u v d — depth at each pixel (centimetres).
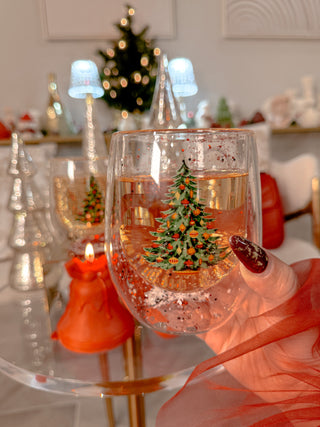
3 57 205
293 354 26
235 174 23
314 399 27
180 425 30
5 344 49
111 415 88
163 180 23
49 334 52
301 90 242
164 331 30
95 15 209
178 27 219
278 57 234
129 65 183
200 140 22
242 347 27
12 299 67
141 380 39
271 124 217
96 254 46
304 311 25
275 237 120
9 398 106
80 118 217
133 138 23
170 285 26
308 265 28
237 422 29
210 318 28
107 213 28
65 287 56
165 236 24
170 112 58
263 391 29
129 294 28
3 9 201
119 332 45
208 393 31
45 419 97
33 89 211
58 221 56
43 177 183
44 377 41
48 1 203
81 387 39
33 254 80
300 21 230
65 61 211
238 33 224
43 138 190
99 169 51
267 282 25
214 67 227
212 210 23
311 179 134
